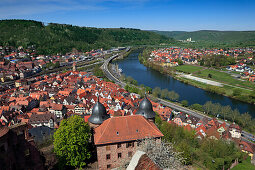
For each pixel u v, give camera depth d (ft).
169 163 131.75
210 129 353.10
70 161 164.76
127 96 565.94
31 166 132.98
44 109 436.35
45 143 209.26
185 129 308.40
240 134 369.09
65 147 161.58
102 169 176.04
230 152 251.19
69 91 581.12
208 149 245.65
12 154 121.29
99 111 208.74
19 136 128.16
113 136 173.99
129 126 181.78
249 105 542.98
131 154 180.65
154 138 181.16
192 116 432.66
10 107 444.55
